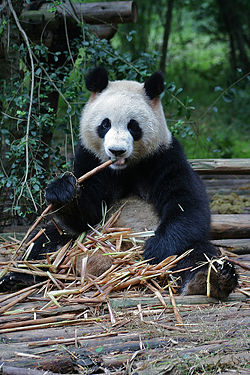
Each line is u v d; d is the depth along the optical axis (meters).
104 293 8.12
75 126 13.23
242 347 6.61
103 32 15.41
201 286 8.34
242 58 28.47
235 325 7.26
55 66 14.48
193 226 9.20
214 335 6.93
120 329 7.25
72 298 8.09
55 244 9.60
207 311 7.82
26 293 8.23
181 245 9.05
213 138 20.97
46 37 14.09
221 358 6.28
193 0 29.41
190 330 7.12
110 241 9.34
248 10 28.14
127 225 9.95
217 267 8.29
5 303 8.09
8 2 12.61
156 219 10.01
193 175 10.27
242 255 10.92
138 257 9.28
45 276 8.68
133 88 9.91
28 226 13.17
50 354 6.51
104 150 9.77
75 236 9.74
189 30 35.66
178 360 6.21
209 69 31.39
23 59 13.70
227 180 15.55
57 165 12.87
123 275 8.49
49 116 12.27
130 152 9.20
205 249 8.98
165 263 8.73
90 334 7.10
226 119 25.53
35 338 6.96
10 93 13.00
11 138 13.23
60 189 8.93
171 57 32.00
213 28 30.23
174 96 14.59
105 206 10.20
